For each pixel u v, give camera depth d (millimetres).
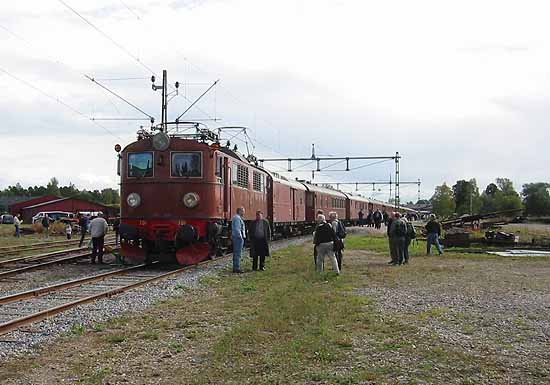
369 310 10922
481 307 11250
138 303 12031
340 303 11586
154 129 20781
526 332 9047
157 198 19016
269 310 10781
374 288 13898
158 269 18641
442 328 9352
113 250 24234
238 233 17500
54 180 159750
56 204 80688
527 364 7285
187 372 7207
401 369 7137
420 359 7566
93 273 17750
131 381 6863
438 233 23891
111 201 131500
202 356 7941
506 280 15391
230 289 14000
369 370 7094
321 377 6805
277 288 13688
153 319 10398
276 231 34125
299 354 7801
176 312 11086
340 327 9484
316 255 16844
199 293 13578
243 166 23578
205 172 19172
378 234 41469
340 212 56219
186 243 19297
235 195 22250
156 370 7301
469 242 28031
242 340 8578
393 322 9805
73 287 14445
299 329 9281
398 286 14234
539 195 87312
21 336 9078
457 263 20094
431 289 13734
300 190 39719
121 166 19781
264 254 18031
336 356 7707
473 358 7562
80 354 8102
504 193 97875
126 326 9867
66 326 9789
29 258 22562
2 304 12055
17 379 6969
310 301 11586
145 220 19047
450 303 11727
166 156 19156
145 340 8883
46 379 6961
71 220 51406
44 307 11750
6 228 52750
